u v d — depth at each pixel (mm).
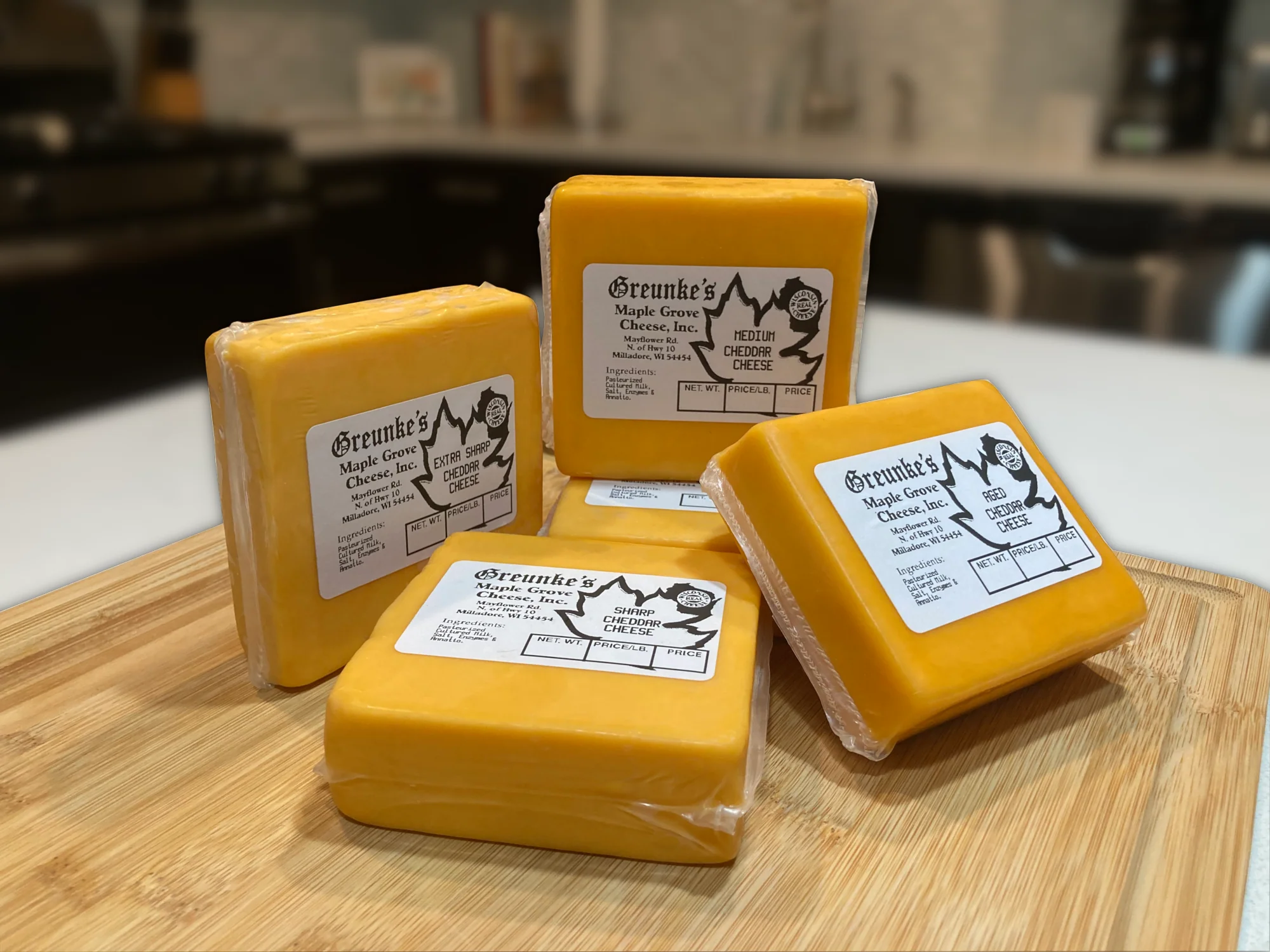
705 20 2209
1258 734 713
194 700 741
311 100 2064
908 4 2082
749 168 1971
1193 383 1496
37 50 1561
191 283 1829
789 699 751
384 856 610
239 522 703
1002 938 558
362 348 705
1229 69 1919
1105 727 721
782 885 591
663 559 740
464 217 2205
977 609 673
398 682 610
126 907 571
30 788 655
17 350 1609
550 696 600
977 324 1785
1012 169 1884
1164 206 1770
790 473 677
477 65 2291
